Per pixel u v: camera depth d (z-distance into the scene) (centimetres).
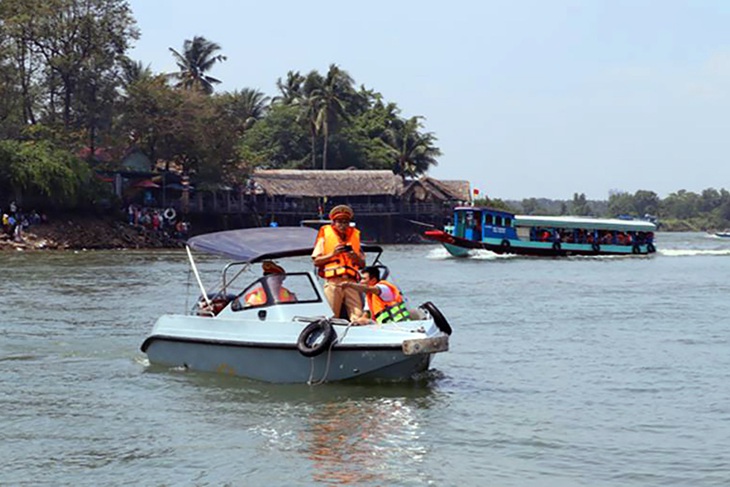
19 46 6316
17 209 5506
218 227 7269
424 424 998
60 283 2791
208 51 8512
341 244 1190
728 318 1975
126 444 922
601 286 2884
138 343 1568
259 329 1182
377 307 1188
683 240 11394
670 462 868
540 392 1172
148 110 6650
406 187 8169
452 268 3891
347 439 938
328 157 9262
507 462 864
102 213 6038
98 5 6494
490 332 1734
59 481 806
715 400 1135
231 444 920
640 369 1341
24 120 6500
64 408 1077
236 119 7106
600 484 804
